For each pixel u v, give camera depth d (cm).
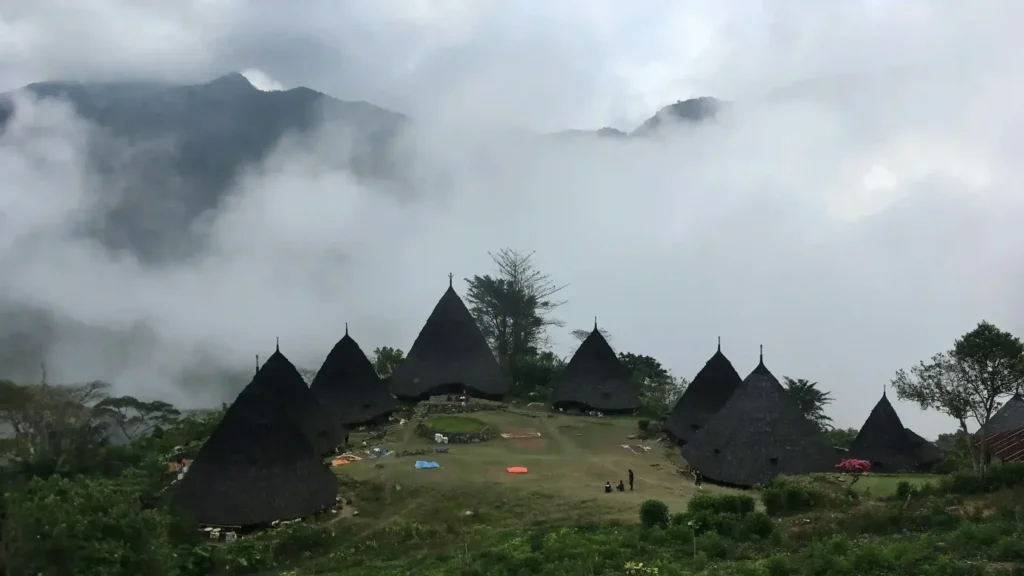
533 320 9531
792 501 3694
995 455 4869
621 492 4544
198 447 5628
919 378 4238
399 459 5391
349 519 4288
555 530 3738
